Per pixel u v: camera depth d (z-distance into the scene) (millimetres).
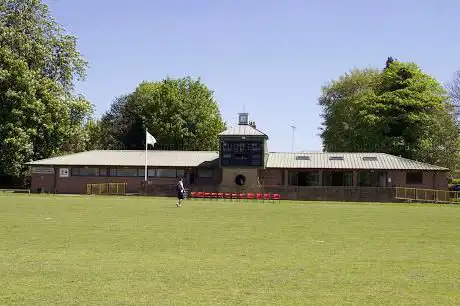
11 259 18344
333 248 22219
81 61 79312
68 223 30781
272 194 66500
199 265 17672
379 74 108375
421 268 17641
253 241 24094
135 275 15867
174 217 36562
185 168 79500
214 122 117125
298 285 14812
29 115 72000
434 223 35031
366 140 93438
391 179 77500
